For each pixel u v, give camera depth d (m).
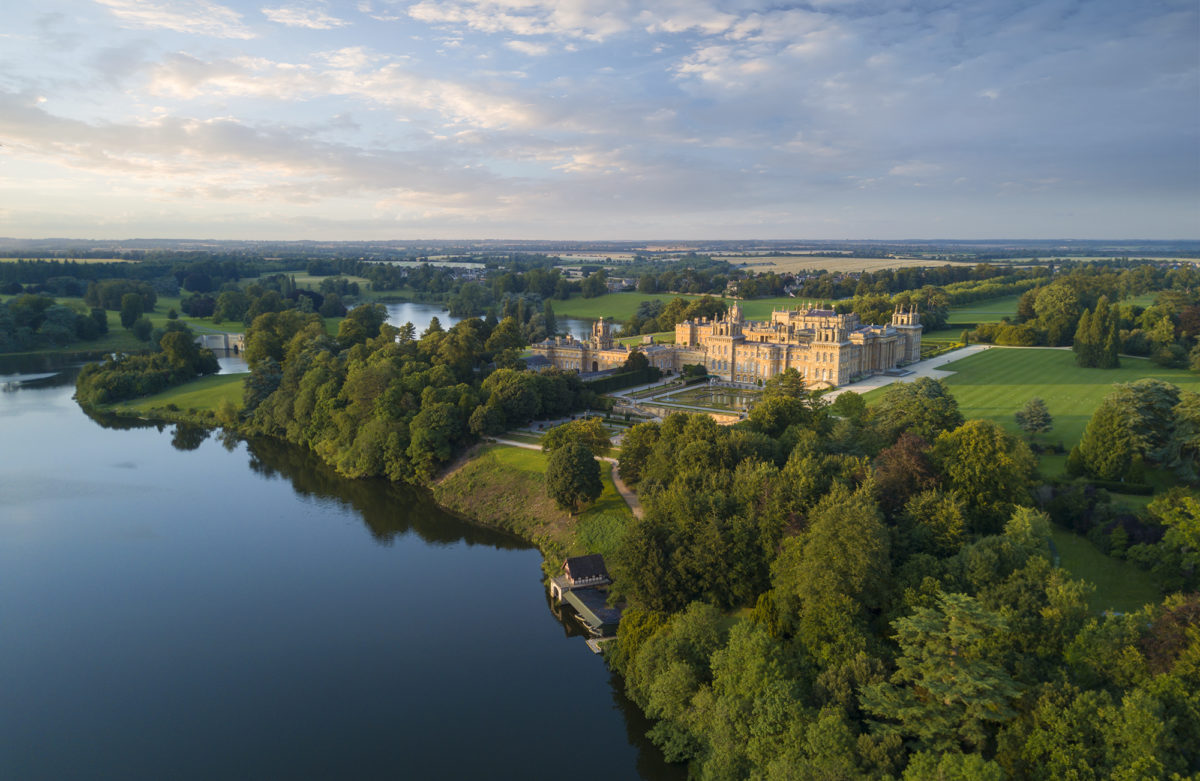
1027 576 91.06
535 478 176.12
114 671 111.75
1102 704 72.31
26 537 159.25
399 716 101.56
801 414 169.12
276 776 90.56
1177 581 103.38
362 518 172.50
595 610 123.12
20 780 89.81
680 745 90.44
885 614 93.56
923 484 116.31
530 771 91.31
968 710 74.75
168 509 177.00
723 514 116.94
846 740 75.81
